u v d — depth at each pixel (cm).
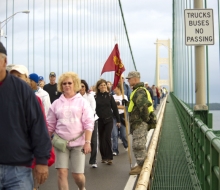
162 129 1464
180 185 641
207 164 490
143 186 418
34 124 319
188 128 949
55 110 532
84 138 530
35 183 516
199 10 705
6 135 309
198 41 704
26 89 318
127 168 826
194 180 644
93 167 838
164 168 772
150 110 704
